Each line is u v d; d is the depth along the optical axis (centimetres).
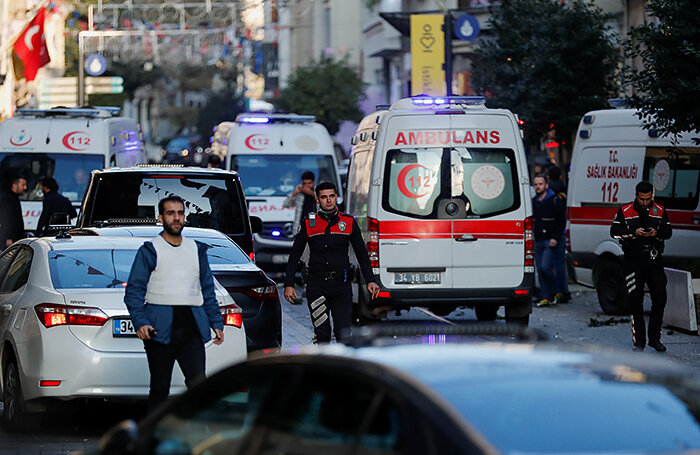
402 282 4053
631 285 3722
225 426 1238
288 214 6681
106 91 10950
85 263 2664
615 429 1035
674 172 4506
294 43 19638
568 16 6631
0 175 6122
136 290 2309
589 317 4684
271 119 6925
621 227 3716
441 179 4059
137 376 2477
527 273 4072
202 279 2383
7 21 9862
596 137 4831
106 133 6222
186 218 3731
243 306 3006
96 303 2497
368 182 4162
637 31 4231
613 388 1093
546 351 1195
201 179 3762
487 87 6981
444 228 4047
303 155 6838
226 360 2562
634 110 4700
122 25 14300
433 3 11388
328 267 3225
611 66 6625
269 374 1216
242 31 14588
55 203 5094
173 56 15275
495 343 1248
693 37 4084
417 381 1055
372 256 4053
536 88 6569
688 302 4119
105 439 1367
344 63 13512
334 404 1112
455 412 1001
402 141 4062
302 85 13262
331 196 3231
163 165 3903
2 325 2692
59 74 12350
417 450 987
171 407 1337
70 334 2475
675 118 4156
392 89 13438
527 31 6812
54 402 2481
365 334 1254
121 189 3719
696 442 1045
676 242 4491
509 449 977
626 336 4097
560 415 1037
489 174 4069
